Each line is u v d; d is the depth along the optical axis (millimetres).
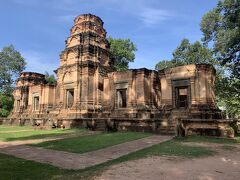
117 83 32500
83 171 8492
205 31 39750
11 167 9133
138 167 8977
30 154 12195
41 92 42750
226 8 28312
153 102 30641
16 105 49656
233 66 33188
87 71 34406
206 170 8578
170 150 12734
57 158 11039
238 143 15867
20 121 41750
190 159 10492
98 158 10992
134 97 30547
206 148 13594
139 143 15867
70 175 7957
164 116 26938
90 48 35688
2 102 58188
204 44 40750
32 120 38688
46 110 40156
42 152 12781
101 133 23484
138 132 23984
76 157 11273
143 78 30156
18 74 62031
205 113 24250
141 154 11617
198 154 11641
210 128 20031
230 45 28891
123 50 52438
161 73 28953
